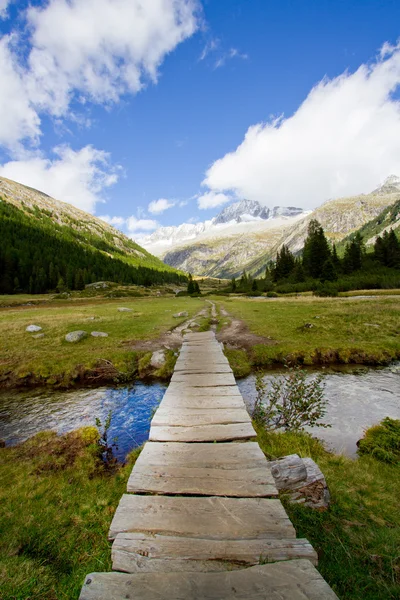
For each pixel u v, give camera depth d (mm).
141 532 4223
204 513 4539
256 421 10961
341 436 10797
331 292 65188
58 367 18781
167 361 19828
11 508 6645
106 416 13234
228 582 3334
